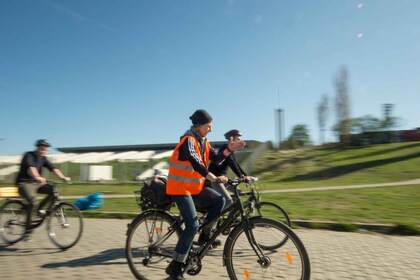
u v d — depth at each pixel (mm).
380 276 4422
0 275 4508
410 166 24750
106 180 26328
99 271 4645
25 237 6109
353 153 33406
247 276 3768
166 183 4254
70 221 5879
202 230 4105
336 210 8914
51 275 4496
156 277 4281
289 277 3613
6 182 24547
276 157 30734
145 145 41750
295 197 11531
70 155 31641
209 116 4098
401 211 8680
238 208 3906
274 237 3732
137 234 4344
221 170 5773
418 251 5574
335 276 4422
